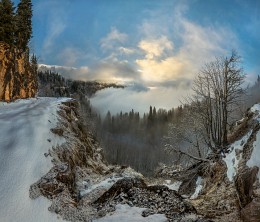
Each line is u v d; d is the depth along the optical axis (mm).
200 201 22484
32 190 18016
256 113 26234
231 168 23609
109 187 21266
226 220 18297
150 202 19391
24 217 16359
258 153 21375
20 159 20141
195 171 28828
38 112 29094
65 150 24859
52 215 17078
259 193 18766
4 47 41469
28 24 53500
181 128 34250
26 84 49312
